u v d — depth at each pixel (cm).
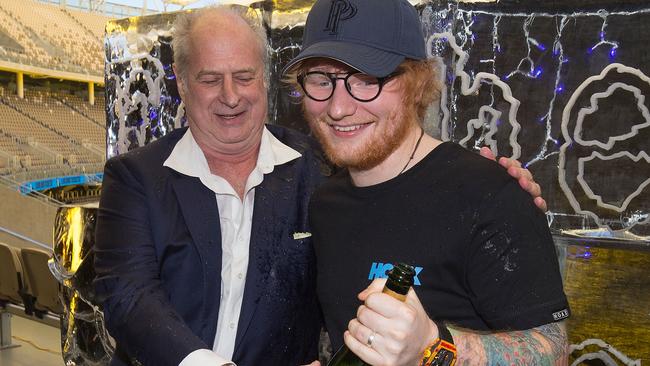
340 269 95
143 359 112
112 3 2675
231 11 131
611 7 122
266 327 130
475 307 85
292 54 167
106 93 213
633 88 120
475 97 139
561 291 80
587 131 126
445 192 87
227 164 136
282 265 131
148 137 203
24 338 426
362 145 88
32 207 930
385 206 92
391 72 84
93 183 1772
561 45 128
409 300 69
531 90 132
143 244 125
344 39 84
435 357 69
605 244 125
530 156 133
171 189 130
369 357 67
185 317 127
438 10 140
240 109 128
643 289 121
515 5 132
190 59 127
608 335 125
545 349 76
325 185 107
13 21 2086
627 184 123
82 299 199
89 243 195
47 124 1981
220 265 128
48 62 1978
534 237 81
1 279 384
